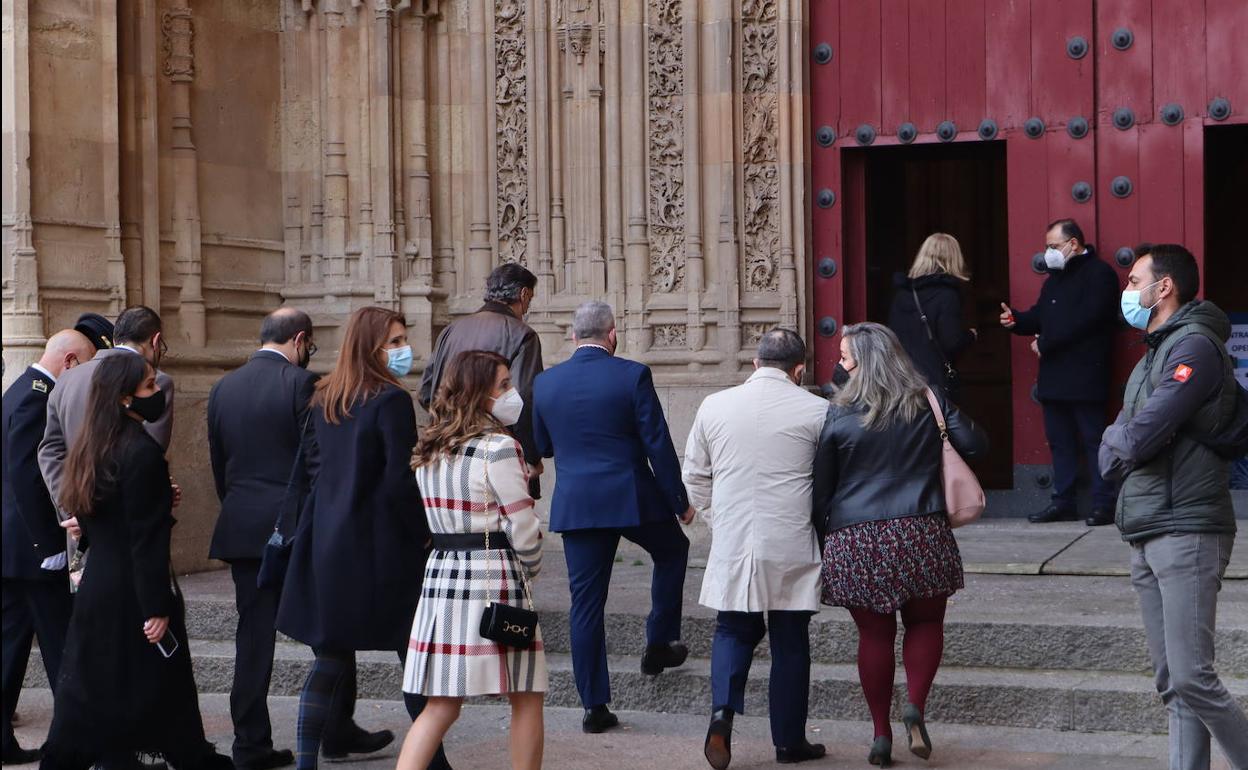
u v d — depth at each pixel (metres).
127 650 5.44
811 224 9.80
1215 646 6.22
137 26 9.41
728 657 5.83
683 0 9.70
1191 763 4.91
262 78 10.27
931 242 8.92
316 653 5.65
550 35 10.03
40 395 6.35
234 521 6.16
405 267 10.19
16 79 8.57
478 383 5.13
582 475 6.36
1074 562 7.66
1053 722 6.20
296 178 10.35
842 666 6.82
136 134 9.39
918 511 5.63
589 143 9.93
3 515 6.34
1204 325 4.80
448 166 10.31
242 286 10.05
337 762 6.19
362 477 5.59
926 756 5.62
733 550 5.79
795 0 9.58
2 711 6.36
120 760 5.50
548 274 10.00
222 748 6.51
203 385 9.50
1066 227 8.91
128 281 9.27
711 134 9.67
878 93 9.69
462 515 5.03
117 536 5.48
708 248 9.70
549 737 6.38
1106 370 9.00
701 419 5.97
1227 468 4.84
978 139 9.48
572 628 6.45
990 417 12.45
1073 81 9.29
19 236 8.58
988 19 9.46
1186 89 9.05
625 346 9.79
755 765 5.90
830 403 5.90
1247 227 12.28
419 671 5.00
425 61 10.24
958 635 6.60
